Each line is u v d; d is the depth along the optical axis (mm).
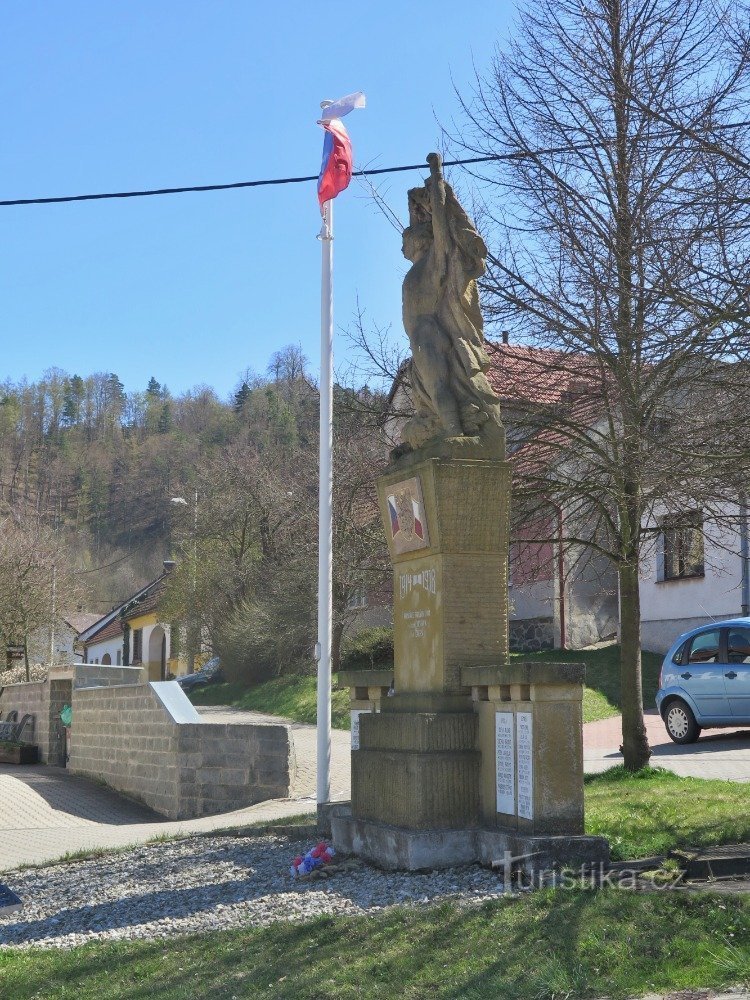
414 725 8922
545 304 12312
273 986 6195
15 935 8758
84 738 23531
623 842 8773
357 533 26016
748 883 7258
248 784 18375
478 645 9109
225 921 7996
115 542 79500
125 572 76500
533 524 13914
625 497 11938
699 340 9359
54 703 27297
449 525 9109
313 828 11602
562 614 28500
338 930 7039
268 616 36594
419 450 9609
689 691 17141
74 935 8406
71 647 73562
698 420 10078
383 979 6043
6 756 27734
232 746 18578
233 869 10047
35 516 59281
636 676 13320
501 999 5477
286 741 18281
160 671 57688
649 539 13594
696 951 5828
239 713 32750
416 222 10312
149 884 10016
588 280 11109
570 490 12992
